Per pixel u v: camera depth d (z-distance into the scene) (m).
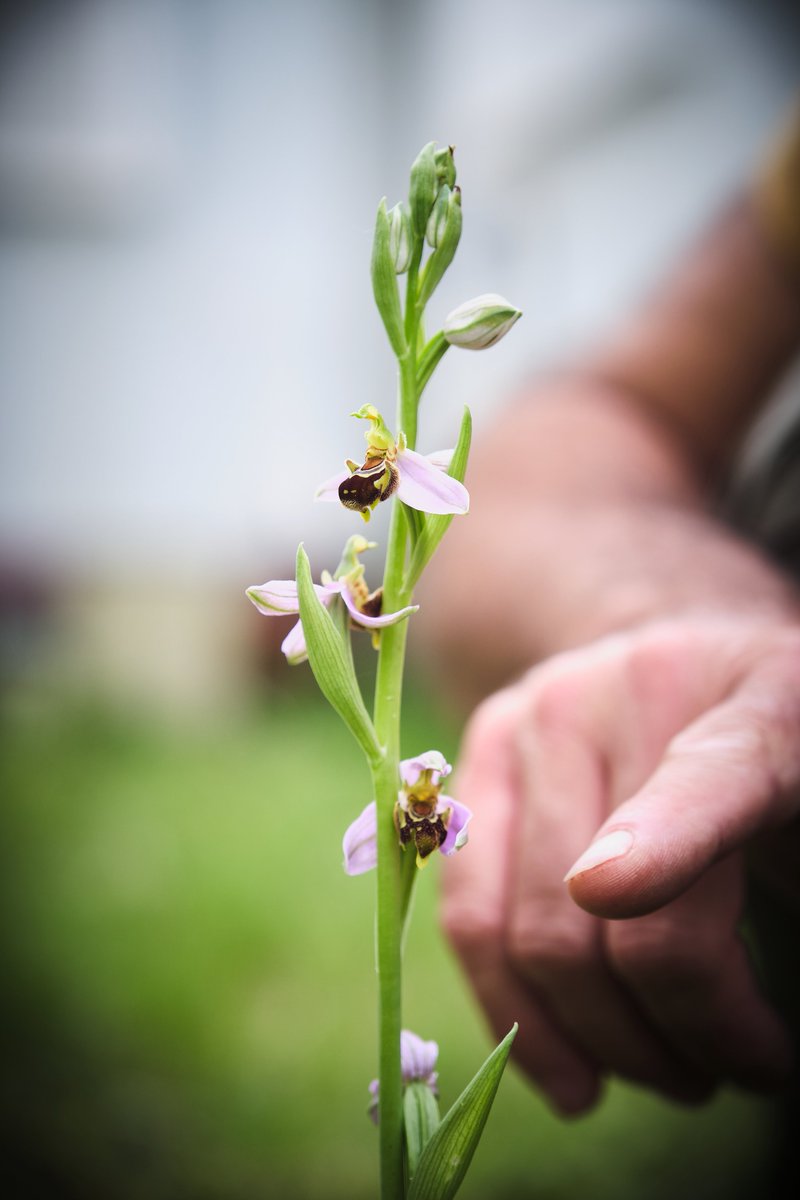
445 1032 0.81
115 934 1.00
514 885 0.41
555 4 2.20
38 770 1.58
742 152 2.00
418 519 0.30
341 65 2.37
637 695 0.39
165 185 2.35
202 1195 0.65
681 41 2.02
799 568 0.50
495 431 0.64
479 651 0.54
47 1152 0.66
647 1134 0.70
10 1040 0.79
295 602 0.30
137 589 2.32
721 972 0.38
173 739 1.76
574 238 2.28
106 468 2.38
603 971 0.39
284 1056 0.78
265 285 2.39
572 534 0.53
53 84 2.31
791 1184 0.56
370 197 2.40
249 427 2.40
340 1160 0.68
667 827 0.32
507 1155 0.68
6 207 2.33
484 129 2.37
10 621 2.33
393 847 0.30
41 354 2.37
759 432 0.59
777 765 0.34
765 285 0.68
